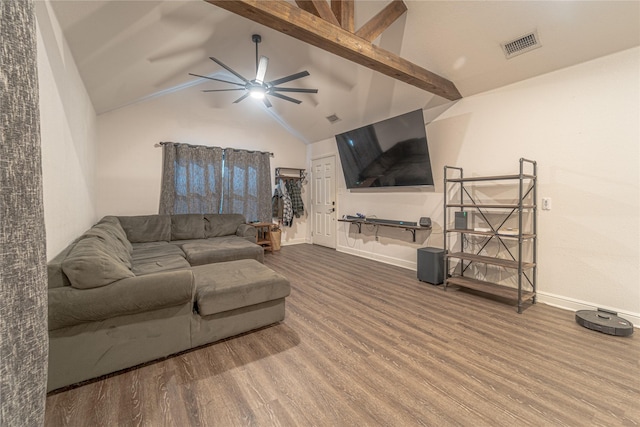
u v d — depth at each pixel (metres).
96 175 3.79
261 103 5.42
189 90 4.65
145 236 3.87
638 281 2.17
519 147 2.80
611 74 2.24
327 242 5.62
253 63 3.98
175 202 4.48
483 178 2.74
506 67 2.70
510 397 1.44
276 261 4.43
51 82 1.62
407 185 3.87
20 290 0.40
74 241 2.06
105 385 1.52
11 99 0.39
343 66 3.58
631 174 2.18
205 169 4.68
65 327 1.46
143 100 4.26
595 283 2.37
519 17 2.27
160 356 1.73
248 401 1.41
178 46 2.82
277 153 5.70
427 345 1.94
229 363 1.73
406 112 3.90
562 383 1.54
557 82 2.53
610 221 2.29
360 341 1.99
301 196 6.09
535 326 2.21
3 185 0.38
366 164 4.43
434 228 3.67
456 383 1.55
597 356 1.79
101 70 2.60
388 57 2.50
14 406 0.39
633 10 1.94
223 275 2.22
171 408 1.36
